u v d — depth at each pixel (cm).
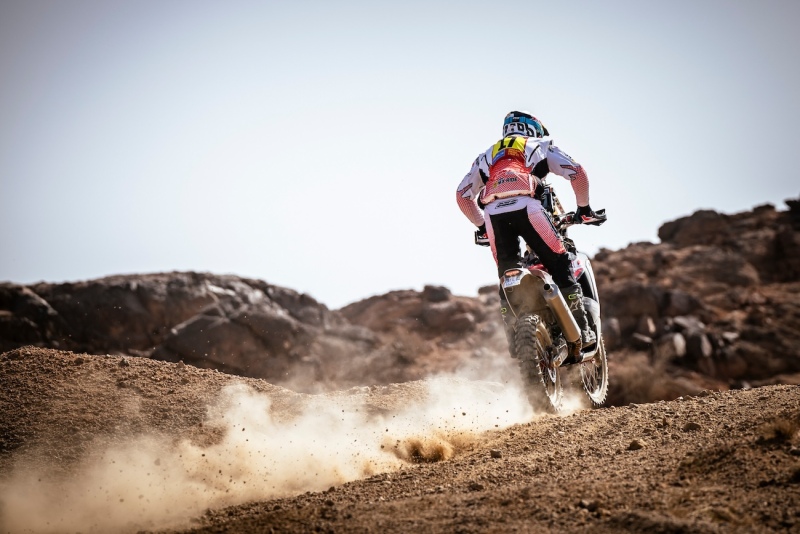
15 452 2366
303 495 2025
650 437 2128
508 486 1847
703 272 14912
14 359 3041
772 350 12488
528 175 2809
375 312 15350
